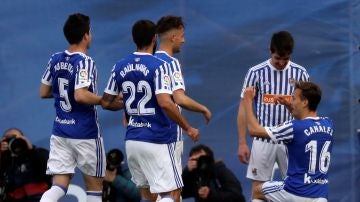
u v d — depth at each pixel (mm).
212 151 31281
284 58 26391
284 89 26938
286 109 26922
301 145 24641
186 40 32969
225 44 32969
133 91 24547
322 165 24875
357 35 32656
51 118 33219
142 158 24672
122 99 25219
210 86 33000
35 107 33188
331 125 25062
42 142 33188
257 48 32938
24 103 33188
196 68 33031
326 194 25031
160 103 23938
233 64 33000
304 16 32844
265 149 27219
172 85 24297
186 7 32969
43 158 30266
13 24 33188
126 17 33062
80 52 25641
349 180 32688
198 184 28922
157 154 24516
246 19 32938
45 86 26156
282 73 26969
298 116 25000
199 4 32969
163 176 24547
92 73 25391
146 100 24438
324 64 32781
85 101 24953
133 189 30266
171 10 33031
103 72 33000
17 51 33188
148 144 24484
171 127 24750
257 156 27344
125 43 33062
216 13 32938
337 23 32750
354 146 32656
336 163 32719
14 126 33188
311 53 32781
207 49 32969
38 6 33188
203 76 33031
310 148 24656
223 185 29109
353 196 32656
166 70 24172
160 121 24516
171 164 24656
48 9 33188
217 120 33062
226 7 32969
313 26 32781
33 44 33188
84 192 32906
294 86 26516
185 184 29609
